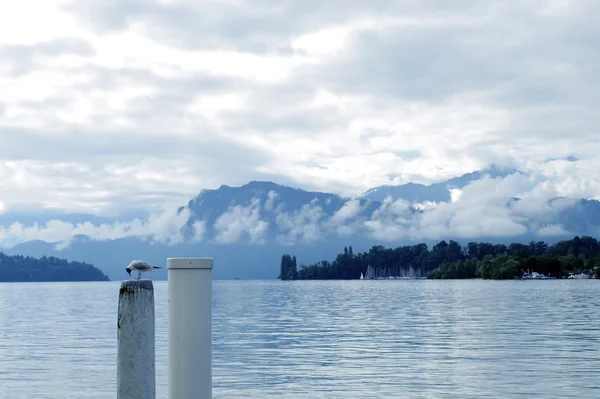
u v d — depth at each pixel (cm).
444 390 2311
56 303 11012
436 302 9662
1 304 10681
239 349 3612
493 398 2172
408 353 3341
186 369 721
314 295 14575
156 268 819
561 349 3431
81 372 2797
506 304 8694
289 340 4112
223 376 2655
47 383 2534
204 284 731
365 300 11100
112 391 2377
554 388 2325
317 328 5047
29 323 5888
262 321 5934
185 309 723
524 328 4728
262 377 2623
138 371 747
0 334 4678
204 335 728
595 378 2519
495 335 4222
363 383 2464
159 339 3859
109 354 3419
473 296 11862
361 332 4625
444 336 4216
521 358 3092
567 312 6725
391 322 5597
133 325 750
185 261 725
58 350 3616
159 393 2186
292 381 2525
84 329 5106
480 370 2739
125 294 753
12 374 2755
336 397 2220
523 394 2230
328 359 3147
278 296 14062
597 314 6350
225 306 9306
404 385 2412
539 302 9156
